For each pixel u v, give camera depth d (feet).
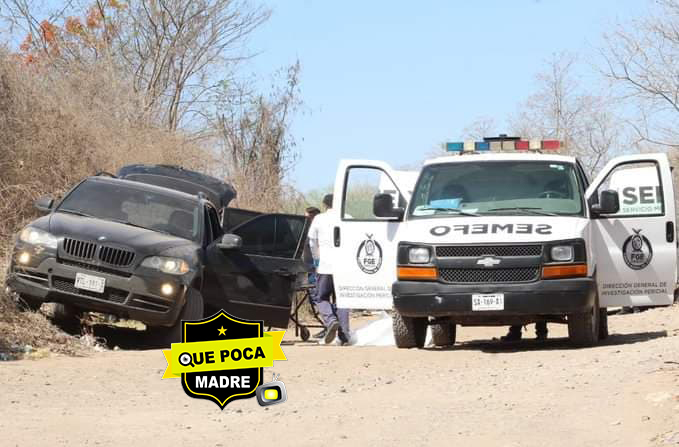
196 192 76.64
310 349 59.52
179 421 36.11
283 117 114.11
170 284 57.36
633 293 57.72
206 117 135.54
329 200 67.72
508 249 53.93
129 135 101.40
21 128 85.10
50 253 57.41
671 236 57.57
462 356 53.78
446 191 58.44
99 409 38.50
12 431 33.42
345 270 60.54
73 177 86.38
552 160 59.26
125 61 141.69
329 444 32.19
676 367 41.24
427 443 31.94
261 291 64.69
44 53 124.47
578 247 54.08
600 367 43.65
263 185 104.12
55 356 53.06
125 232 58.90
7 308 57.62
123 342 62.23
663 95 133.69
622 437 31.37
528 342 62.34
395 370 49.47
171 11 141.79
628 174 69.36
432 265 54.65
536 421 34.04
